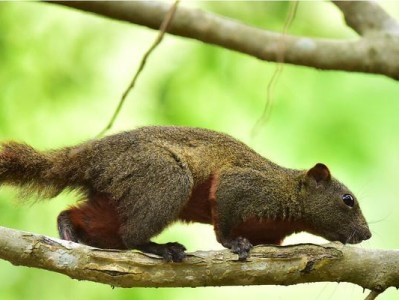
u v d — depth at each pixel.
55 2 13.83
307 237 17.12
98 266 10.13
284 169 12.91
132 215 11.23
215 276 10.31
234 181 12.09
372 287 10.35
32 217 15.51
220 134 12.55
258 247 10.44
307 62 13.97
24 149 11.62
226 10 17.64
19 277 15.17
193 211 12.30
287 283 10.38
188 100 17.38
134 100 17.55
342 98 17.53
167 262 10.27
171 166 11.41
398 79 13.97
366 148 16.91
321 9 18.16
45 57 17.62
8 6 17.83
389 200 16.73
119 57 18.06
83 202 11.80
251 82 17.59
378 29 14.19
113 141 11.62
